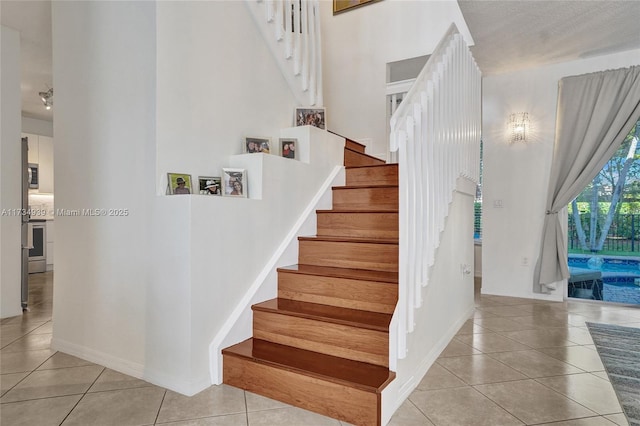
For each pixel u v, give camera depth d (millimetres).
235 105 2668
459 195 3158
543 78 4359
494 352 2656
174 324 2031
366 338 1974
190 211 1971
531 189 4426
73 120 2588
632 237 4047
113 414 1788
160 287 2090
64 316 2627
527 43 3760
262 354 2068
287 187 2787
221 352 2119
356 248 2598
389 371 1857
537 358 2545
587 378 2234
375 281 2225
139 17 2172
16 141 3514
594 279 4258
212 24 2477
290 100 3277
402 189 1885
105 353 2375
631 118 3848
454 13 4332
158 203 2086
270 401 1925
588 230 4277
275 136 3092
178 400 1921
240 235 2326
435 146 2412
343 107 5023
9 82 3443
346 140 3750
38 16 3219
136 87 2193
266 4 2963
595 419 1782
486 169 4684
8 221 3475
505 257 4574
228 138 2602
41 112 6098
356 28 4953
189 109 2289
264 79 2969
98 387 2066
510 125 4543
